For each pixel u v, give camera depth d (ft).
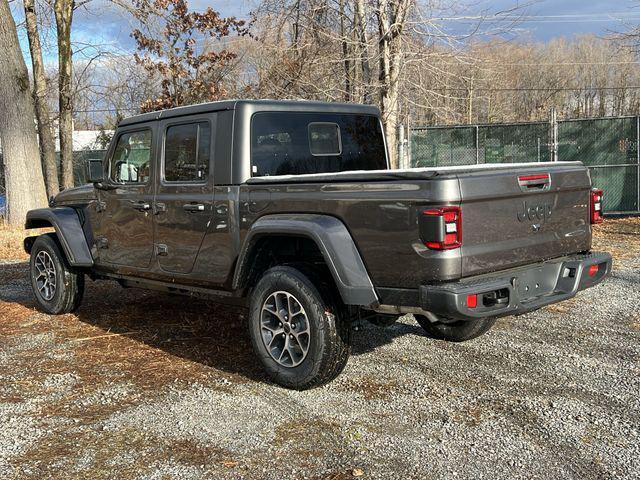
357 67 42.39
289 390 14.39
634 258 30.37
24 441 11.98
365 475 10.37
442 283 12.10
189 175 16.47
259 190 14.74
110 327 20.16
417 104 41.86
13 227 47.60
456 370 15.47
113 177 19.16
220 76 54.54
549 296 13.65
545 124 48.32
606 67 124.67
